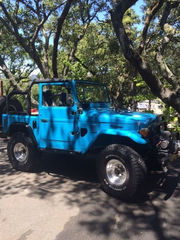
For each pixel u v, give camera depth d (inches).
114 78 387.2
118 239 119.7
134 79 348.8
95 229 128.3
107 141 183.5
